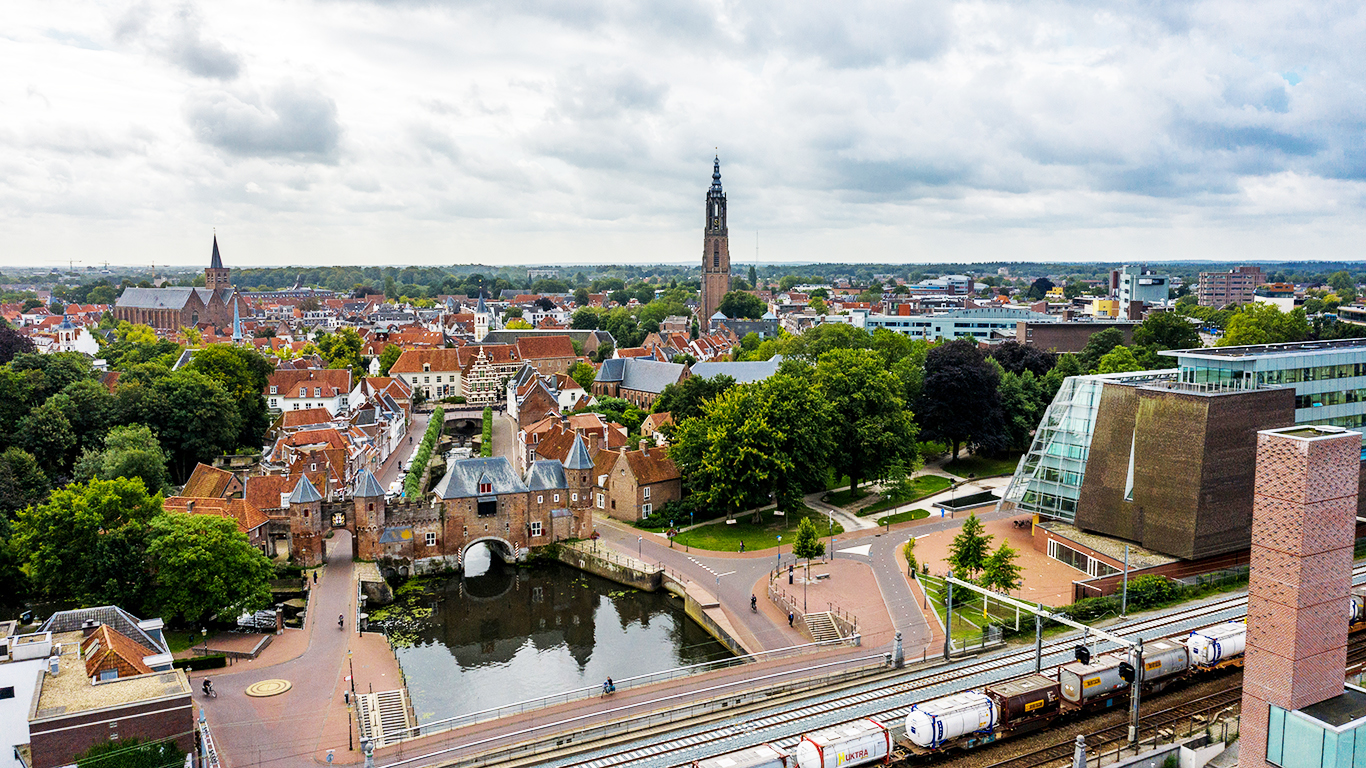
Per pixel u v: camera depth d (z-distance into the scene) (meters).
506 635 102.69
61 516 94.12
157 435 149.12
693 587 106.88
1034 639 87.62
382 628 104.38
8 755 68.62
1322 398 113.94
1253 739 56.31
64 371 161.00
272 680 84.69
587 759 67.00
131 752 64.38
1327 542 53.47
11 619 98.38
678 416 166.38
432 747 71.69
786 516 133.75
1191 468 98.12
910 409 166.12
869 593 101.75
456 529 122.44
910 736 64.69
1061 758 64.62
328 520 122.62
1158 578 96.06
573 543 126.19
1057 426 117.31
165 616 93.38
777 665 84.81
